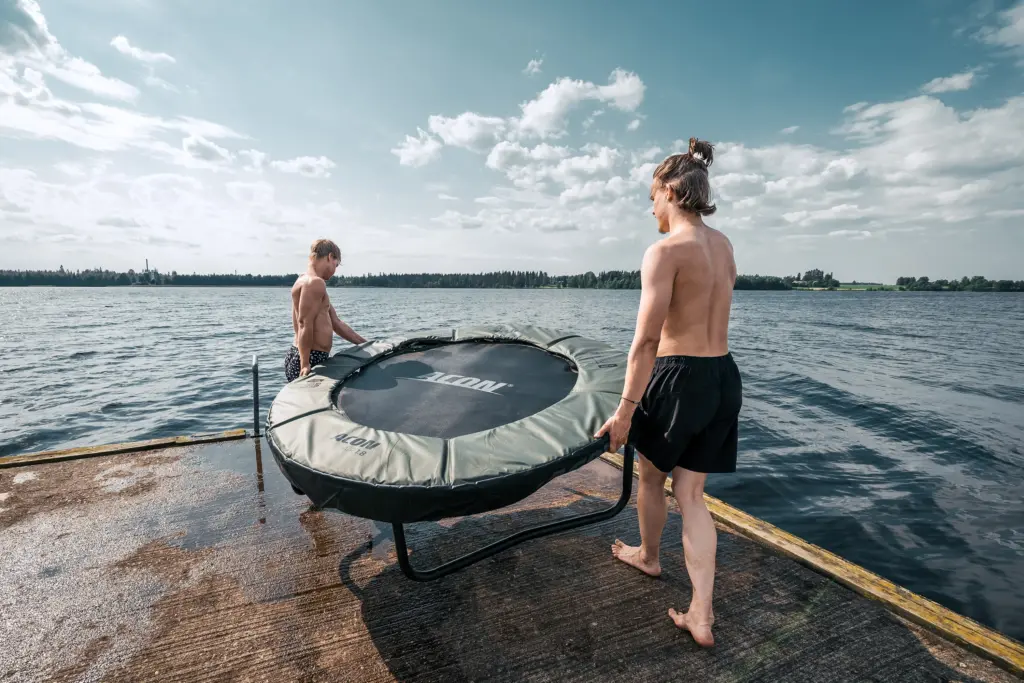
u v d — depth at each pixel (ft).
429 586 7.50
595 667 5.90
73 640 6.40
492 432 6.75
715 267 6.10
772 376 43.73
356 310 166.61
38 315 129.90
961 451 22.88
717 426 6.18
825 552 8.25
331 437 6.81
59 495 10.42
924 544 14.10
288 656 6.11
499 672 5.82
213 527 9.22
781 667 5.91
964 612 11.04
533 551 8.46
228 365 47.80
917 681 5.71
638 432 6.52
